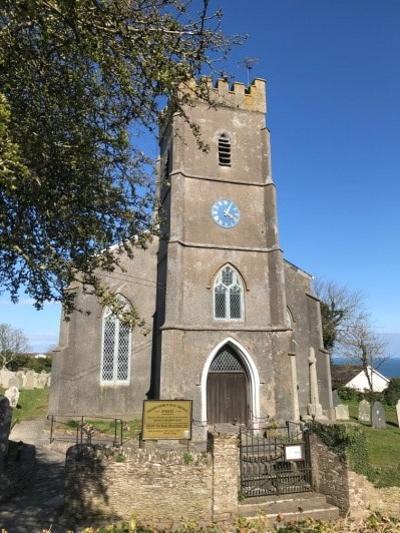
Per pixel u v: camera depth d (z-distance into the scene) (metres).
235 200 23.92
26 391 36.47
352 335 50.47
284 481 13.08
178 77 8.69
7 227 9.57
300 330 26.33
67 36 8.09
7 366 52.34
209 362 20.80
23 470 13.46
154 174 11.52
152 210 11.93
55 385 22.66
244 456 14.20
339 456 12.33
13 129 8.02
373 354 52.62
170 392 19.59
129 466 11.55
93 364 23.55
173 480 11.61
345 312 50.88
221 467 11.77
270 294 22.81
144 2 8.07
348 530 7.18
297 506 12.09
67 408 22.67
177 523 11.20
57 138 9.38
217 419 20.89
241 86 25.83
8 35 7.68
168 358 19.97
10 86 8.02
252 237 23.58
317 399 25.08
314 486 13.01
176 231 21.97
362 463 12.32
